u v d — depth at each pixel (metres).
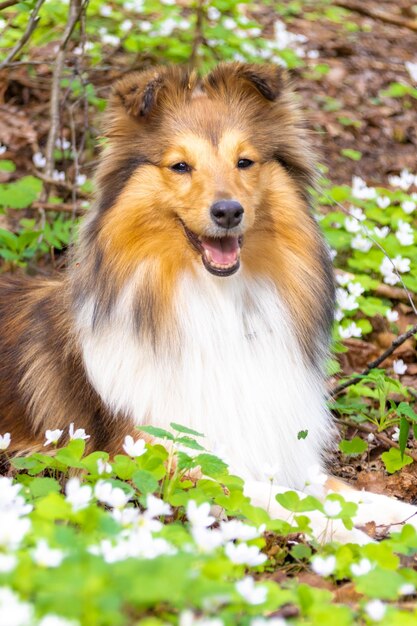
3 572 3.32
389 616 3.59
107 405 5.94
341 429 7.10
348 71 13.15
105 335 5.88
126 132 5.91
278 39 12.41
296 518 4.68
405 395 6.90
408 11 15.38
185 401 5.82
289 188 5.96
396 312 7.98
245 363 5.86
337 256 8.95
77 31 11.01
